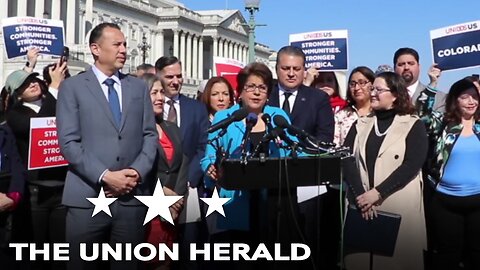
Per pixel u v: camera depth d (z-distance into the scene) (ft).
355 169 22.08
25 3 197.88
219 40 333.01
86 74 20.54
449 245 23.85
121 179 19.67
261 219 21.68
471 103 23.68
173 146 24.94
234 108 22.50
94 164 19.58
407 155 21.66
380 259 21.74
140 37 292.40
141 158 20.52
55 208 24.93
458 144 23.75
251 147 20.76
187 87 284.00
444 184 23.76
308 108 25.11
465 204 23.34
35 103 25.90
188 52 316.60
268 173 18.58
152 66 33.37
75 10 227.20
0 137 24.88
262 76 21.08
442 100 29.66
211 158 21.80
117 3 270.05
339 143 28.94
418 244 21.74
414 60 29.07
